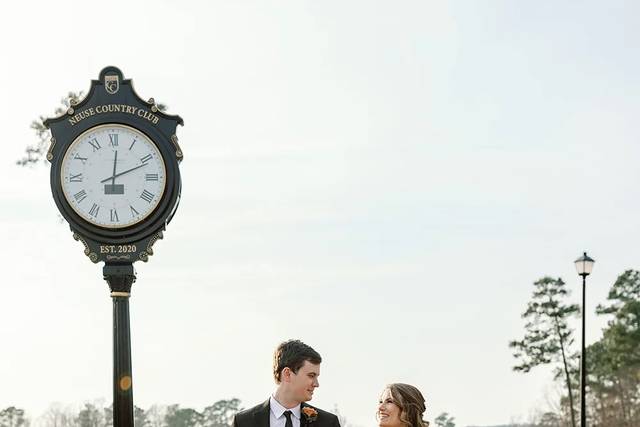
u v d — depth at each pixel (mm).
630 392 70562
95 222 12711
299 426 9156
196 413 92250
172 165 12812
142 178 12805
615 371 67250
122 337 12562
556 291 66500
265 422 9148
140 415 90375
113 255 12695
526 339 66875
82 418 79562
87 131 12828
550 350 66500
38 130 22781
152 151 12828
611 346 66875
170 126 12867
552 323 66688
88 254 12688
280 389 9188
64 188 12742
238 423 9195
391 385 9164
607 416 70562
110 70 12914
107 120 12836
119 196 12766
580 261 27672
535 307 66562
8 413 78625
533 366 66500
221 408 93438
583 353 27438
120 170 12797
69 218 12719
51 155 12797
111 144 12836
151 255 12703
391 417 9047
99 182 12773
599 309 68688
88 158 12797
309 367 9141
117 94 12891
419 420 9039
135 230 12711
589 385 69938
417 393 9117
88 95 12891
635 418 69562
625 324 66812
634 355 66375
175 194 12781
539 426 78812
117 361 12539
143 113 12859
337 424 9273
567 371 66500
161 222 12742
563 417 76875
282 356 9195
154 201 12766
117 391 12492
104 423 79688
